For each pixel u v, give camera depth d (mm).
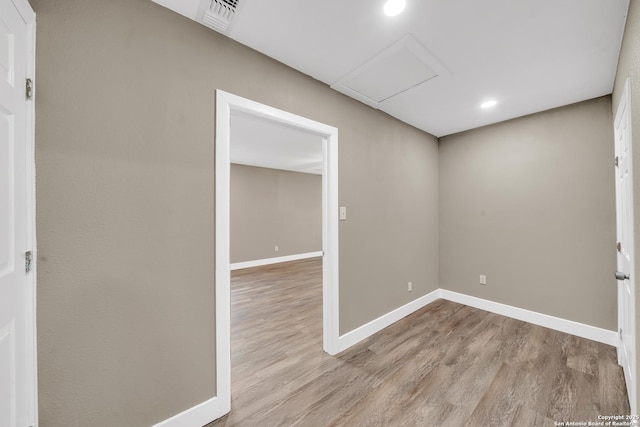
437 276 3473
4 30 830
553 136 2570
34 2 1009
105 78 1157
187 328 1391
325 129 2092
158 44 1304
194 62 1419
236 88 1578
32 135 978
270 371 1927
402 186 2906
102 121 1150
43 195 1020
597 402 1558
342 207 2246
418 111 2643
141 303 1252
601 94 2256
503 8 1326
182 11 1356
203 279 1447
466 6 1315
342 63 1822
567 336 2404
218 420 1469
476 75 1964
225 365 1512
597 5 1295
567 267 2490
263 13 1365
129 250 1219
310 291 4000
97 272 1140
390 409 1533
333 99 2164
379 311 2605
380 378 1824
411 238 3033
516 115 2746
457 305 3232
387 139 2705
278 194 6391
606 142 2277
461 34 1525
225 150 1516
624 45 1462
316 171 6754
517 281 2816
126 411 1211
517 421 1433
